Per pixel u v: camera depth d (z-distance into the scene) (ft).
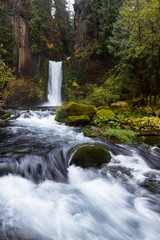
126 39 41.68
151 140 17.31
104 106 35.73
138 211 7.64
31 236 5.99
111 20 64.44
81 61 78.28
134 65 43.42
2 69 32.73
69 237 6.11
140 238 6.21
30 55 77.92
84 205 7.98
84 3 89.56
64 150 14.29
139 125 22.68
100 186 9.67
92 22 81.10
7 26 69.41
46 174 10.73
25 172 10.43
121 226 6.77
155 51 33.76
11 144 15.96
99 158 11.56
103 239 6.10
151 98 34.94
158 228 6.68
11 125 26.76
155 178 10.34
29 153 13.12
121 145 16.08
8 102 60.54
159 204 8.05
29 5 78.69
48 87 77.10
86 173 10.81
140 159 13.09
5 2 69.62
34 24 77.71
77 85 74.79
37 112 36.81
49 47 90.12
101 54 71.56
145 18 28.48
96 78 73.97
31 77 76.89
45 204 7.91
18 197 8.39
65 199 8.39
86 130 20.10
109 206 7.99
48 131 22.72
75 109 27.55
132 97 41.73
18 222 6.63
